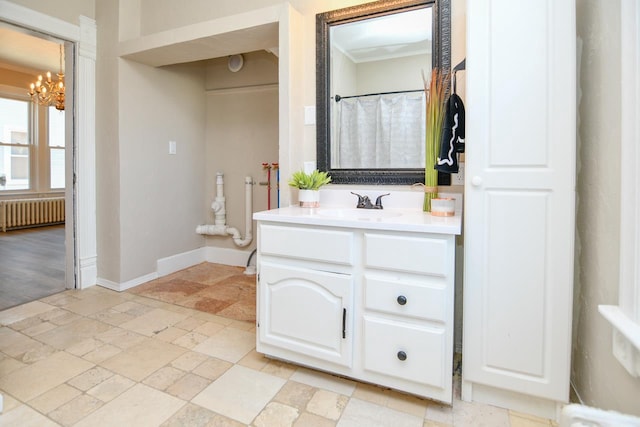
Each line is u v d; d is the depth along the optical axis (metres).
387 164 2.05
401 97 2.01
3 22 2.37
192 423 1.39
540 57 1.36
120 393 1.57
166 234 3.32
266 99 3.45
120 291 2.88
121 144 2.84
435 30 1.90
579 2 1.48
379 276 1.50
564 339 1.38
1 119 5.71
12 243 4.71
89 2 2.84
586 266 1.42
